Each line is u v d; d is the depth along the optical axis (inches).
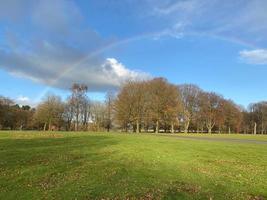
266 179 1011.9
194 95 6250.0
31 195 705.0
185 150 1684.3
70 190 751.7
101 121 6053.2
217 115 6530.5
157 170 1039.6
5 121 6097.4
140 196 738.8
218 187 869.8
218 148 1889.8
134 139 2304.4
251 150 1859.0
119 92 5442.9
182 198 742.5
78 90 6141.7
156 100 5285.4
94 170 978.1
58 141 1819.6
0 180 812.6
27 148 1413.6
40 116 5900.6
